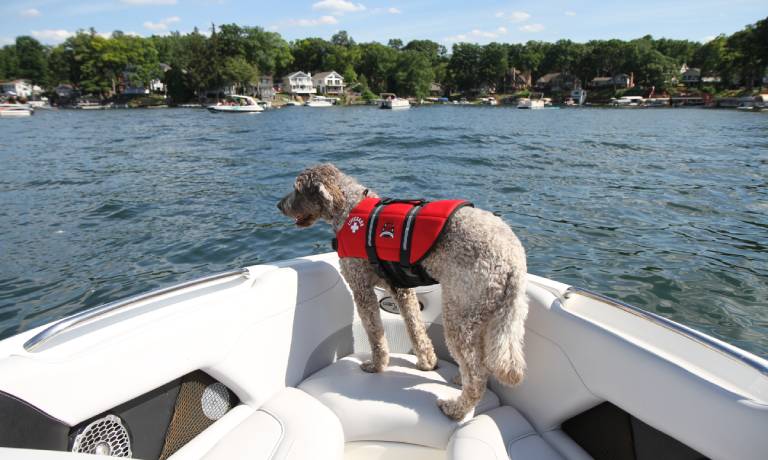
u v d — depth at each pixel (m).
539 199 10.34
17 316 5.59
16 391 1.77
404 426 2.46
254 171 14.52
